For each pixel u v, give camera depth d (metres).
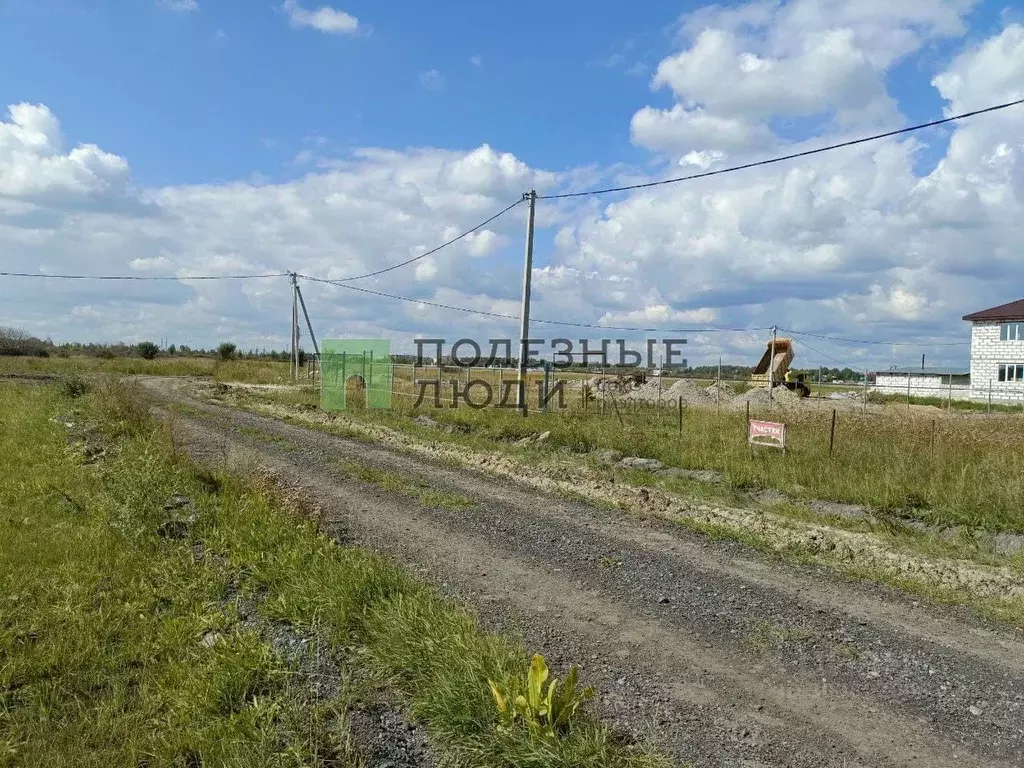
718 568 7.01
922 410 24.28
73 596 5.65
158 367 45.81
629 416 18.00
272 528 7.15
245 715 3.95
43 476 9.84
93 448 12.06
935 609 6.01
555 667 4.69
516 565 6.92
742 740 3.89
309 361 42.16
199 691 4.21
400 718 4.02
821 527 8.77
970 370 39.53
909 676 4.71
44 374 37.53
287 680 4.32
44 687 4.36
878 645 5.21
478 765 3.51
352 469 11.86
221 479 9.66
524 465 12.63
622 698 4.32
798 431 13.35
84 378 21.67
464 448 14.65
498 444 15.28
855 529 8.73
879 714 4.20
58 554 6.63
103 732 3.90
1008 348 37.84
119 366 45.41
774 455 11.85
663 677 4.62
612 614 5.70
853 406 23.78
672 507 9.55
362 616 5.06
